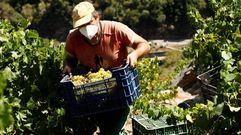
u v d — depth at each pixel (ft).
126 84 15.93
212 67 22.86
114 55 16.69
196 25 28.45
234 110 14.82
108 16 275.80
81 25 15.83
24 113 17.46
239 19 25.77
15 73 17.52
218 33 25.35
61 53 19.66
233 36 22.94
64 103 18.99
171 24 272.72
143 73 32.24
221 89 15.42
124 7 277.64
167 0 270.05
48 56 19.12
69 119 19.15
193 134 16.53
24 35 18.66
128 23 276.00
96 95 16.25
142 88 31.96
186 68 36.70
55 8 277.85
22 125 17.42
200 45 23.75
